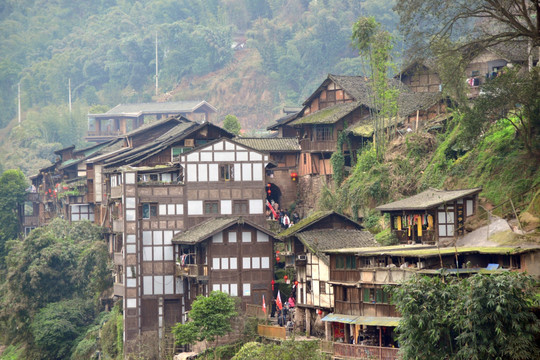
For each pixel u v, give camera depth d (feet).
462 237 305.94
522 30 287.69
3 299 454.40
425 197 321.32
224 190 392.27
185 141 433.48
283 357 261.03
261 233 365.40
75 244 461.78
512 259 263.08
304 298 327.06
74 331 422.82
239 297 360.69
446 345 222.48
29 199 622.95
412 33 320.91
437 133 385.70
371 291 281.74
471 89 408.05
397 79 461.78
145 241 383.65
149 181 389.39
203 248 365.81
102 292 442.91
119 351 382.63
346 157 435.94
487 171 329.52
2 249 596.29
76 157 582.35
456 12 307.78
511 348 206.08
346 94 463.01
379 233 349.20
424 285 227.40
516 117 336.70
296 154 463.83
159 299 381.19
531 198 304.71
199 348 347.56
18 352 449.06
